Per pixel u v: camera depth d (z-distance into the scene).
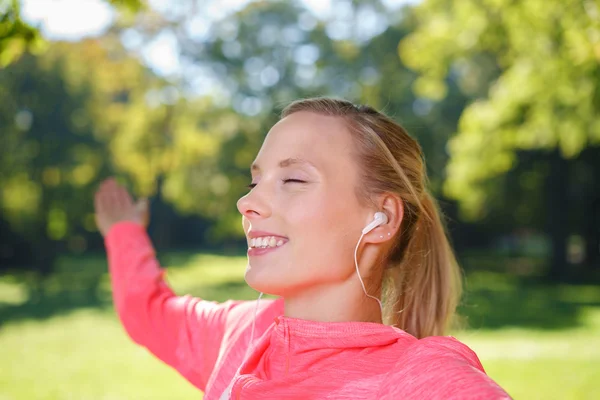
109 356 10.44
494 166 18.02
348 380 1.30
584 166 24.80
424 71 15.69
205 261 36.19
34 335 12.79
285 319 1.43
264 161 1.50
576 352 10.45
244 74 27.89
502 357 10.02
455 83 26.69
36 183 23.59
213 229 34.03
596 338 12.11
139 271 2.13
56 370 9.38
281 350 1.42
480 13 12.06
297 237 1.42
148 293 2.05
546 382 8.20
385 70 26.30
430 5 15.66
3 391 8.09
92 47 24.66
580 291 21.81
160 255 39.38
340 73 26.97
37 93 23.12
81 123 24.05
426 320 1.77
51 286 23.02
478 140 17.14
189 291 21.44
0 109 22.41
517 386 8.01
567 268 25.53
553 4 8.49
